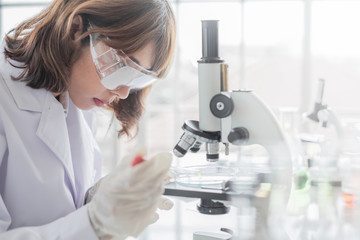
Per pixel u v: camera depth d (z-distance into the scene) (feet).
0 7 19.90
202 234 3.83
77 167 5.16
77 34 4.32
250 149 4.56
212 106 4.57
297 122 6.23
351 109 15.55
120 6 4.14
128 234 3.46
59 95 4.97
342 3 17.75
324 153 4.92
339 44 18.19
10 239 3.54
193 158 6.16
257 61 19.95
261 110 4.44
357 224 3.49
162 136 24.03
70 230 3.58
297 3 18.52
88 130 5.78
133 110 5.70
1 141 4.17
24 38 4.58
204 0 18.89
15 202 4.21
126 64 4.23
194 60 4.82
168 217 4.40
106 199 3.31
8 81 4.47
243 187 4.04
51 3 4.53
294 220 3.61
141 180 3.17
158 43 4.37
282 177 4.13
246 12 19.07
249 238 3.53
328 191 4.53
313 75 18.70
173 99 20.17
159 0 4.35
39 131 4.30
